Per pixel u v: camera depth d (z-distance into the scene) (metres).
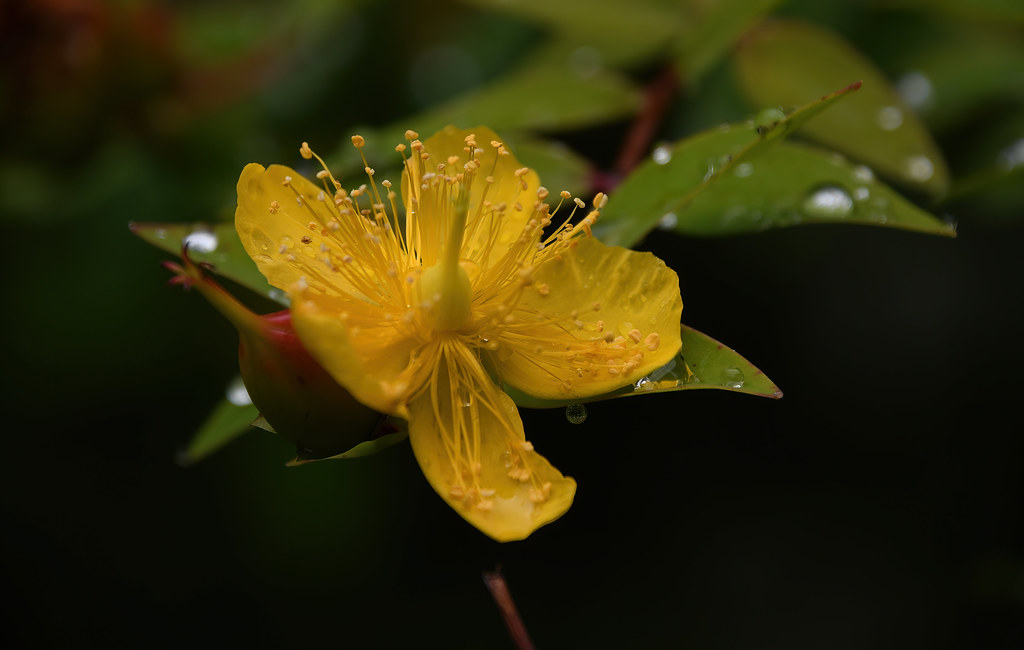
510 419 0.31
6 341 0.37
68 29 0.36
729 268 0.37
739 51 0.35
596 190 0.34
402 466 0.37
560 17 0.36
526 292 0.31
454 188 0.31
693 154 0.32
